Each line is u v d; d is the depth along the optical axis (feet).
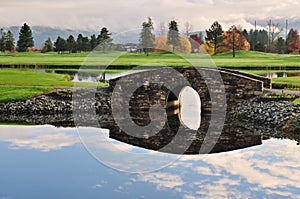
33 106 129.90
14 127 104.94
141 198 54.24
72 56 359.66
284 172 65.72
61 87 147.64
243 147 82.23
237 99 125.39
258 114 114.32
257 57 336.90
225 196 55.72
